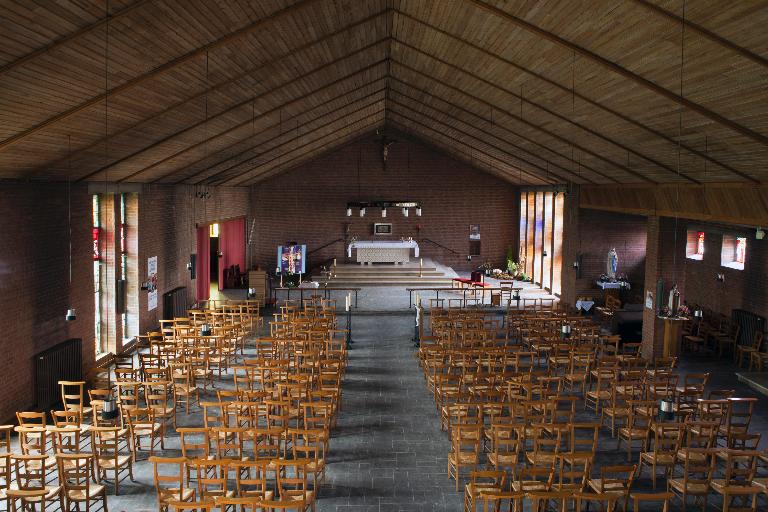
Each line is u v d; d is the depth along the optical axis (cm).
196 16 993
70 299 1623
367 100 2355
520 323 2070
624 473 1125
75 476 934
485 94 1742
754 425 1429
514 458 1005
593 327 1836
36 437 1149
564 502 864
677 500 1039
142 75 1126
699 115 1175
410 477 1108
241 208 3341
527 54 1297
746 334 2017
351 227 3544
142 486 1058
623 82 1206
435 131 2823
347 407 1481
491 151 2678
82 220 1689
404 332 2305
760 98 1002
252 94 1586
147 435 1200
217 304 2836
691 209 1698
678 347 2044
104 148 1462
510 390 1288
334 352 1783
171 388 1480
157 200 2219
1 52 852
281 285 3073
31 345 1438
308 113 2134
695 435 1160
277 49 1334
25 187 1407
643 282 2661
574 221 2631
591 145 1772
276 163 3033
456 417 1338
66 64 958
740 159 1295
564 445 1242
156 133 1542
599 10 966
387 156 3509
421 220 3559
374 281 3212
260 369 1352
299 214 3528
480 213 3556
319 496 1034
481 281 3038
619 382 1343
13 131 1118
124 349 1961
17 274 1377
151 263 2166
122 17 889
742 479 1029
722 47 907
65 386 1530
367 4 1280
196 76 1270
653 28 948
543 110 1633
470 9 1186
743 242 2173
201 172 2392
